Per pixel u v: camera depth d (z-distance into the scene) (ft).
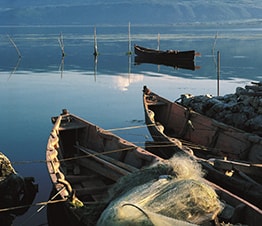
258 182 40.52
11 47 241.55
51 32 455.22
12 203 41.22
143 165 41.27
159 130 52.65
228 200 30.86
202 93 100.94
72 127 51.60
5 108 88.43
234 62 160.76
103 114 82.48
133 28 605.73
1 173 42.86
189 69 148.15
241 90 69.97
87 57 189.37
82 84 118.52
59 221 37.86
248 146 48.91
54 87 113.91
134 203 26.45
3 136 67.46
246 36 326.65
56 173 37.68
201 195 26.78
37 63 167.73
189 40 287.69
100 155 45.73
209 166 40.57
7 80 125.80
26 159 55.93
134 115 81.46
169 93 102.01
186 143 55.36
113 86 115.24
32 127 73.05
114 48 232.53
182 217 26.04
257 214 27.91
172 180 28.99
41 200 42.39
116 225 25.02
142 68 154.40
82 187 42.14
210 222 26.48
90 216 30.04
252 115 62.54
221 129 54.03
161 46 238.89
